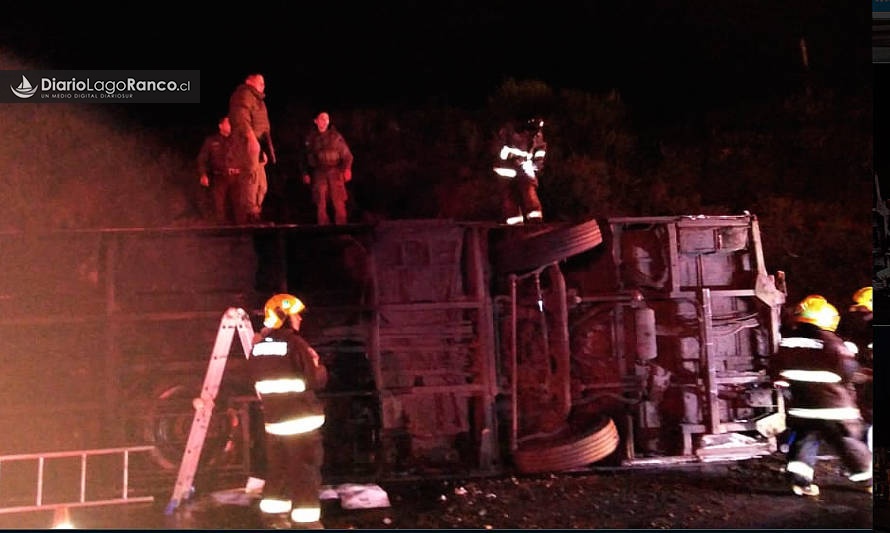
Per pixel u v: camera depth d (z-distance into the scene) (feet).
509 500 25.12
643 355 28.58
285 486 23.34
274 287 27.99
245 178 33.06
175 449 27.04
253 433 27.35
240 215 33.19
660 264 29.55
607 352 29.07
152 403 26.91
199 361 27.40
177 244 27.76
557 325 28.09
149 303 27.43
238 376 27.58
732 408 29.37
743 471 27.86
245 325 24.59
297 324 23.88
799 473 24.98
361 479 27.37
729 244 29.66
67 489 26.20
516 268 28.09
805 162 63.16
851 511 23.58
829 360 24.71
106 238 27.40
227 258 27.94
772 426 29.04
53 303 26.96
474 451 28.17
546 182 54.75
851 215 58.13
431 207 53.01
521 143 33.83
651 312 28.78
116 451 23.68
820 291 51.21
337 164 34.96
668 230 29.35
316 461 23.18
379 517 23.57
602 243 29.58
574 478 27.45
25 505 25.36
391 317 28.14
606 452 27.07
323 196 34.94
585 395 28.84
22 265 26.94
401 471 27.66
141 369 26.99
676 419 28.94
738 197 60.23
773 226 55.88
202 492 26.32
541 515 23.57
